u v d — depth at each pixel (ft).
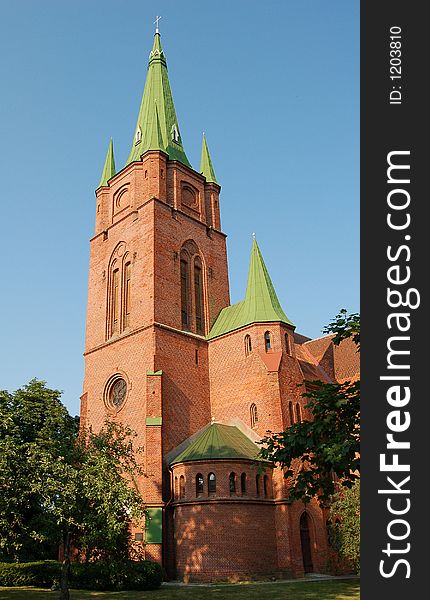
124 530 90.48
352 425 65.10
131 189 180.55
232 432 144.97
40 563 115.65
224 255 192.54
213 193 196.75
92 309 179.73
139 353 154.81
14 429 112.78
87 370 171.22
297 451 65.77
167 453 143.13
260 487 132.57
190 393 156.97
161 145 185.37
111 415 155.74
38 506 90.74
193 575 120.78
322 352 194.18
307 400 152.56
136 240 170.40
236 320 166.09
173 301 163.94
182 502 128.06
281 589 103.91
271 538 129.49
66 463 88.43
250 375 153.38
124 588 106.11
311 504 138.00
